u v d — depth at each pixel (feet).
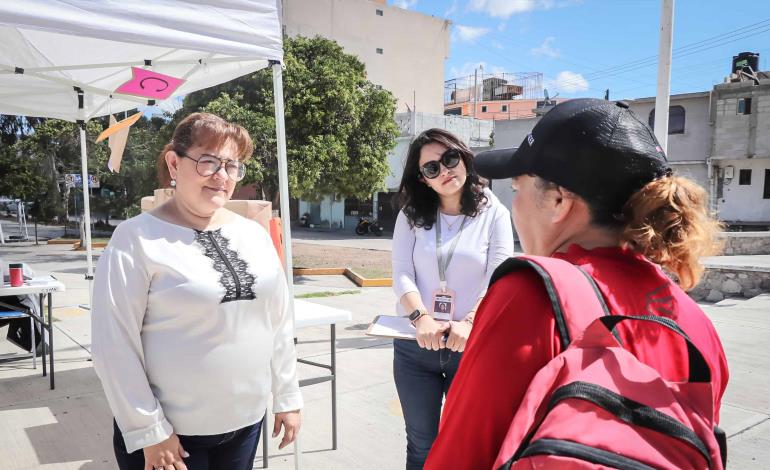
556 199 2.93
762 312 23.47
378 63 117.70
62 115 16.99
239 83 37.60
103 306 5.06
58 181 62.69
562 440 2.10
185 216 5.77
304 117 36.11
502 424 2.44
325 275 39.14
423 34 123.44
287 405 6.48
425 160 7.04
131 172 57.06
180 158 5.63
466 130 89.45
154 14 7.23
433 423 6.98
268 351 5.98
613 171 2.73
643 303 2.69
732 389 13.41
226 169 5.71
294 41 41.11
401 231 7.58
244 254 5.84
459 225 7.29
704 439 2.21
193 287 5.27
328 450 10.42
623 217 2.81
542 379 2.29
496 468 2.18
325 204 92.12
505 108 163.43
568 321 2.43
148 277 5.26
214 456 5.82
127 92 10.76
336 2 110.22
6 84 14.10
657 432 2.15
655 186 2.68
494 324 2.52
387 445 10.68
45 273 36.55
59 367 15.52
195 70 11.37
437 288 7.14
